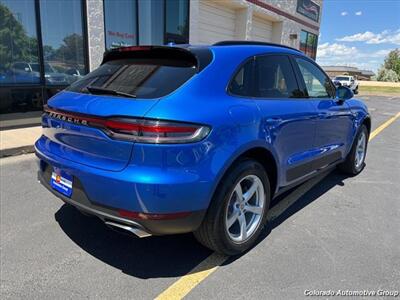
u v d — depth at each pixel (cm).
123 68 304
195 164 246
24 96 812
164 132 235
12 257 294
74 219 364
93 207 260
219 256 304
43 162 314
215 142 256
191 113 246
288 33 1784
